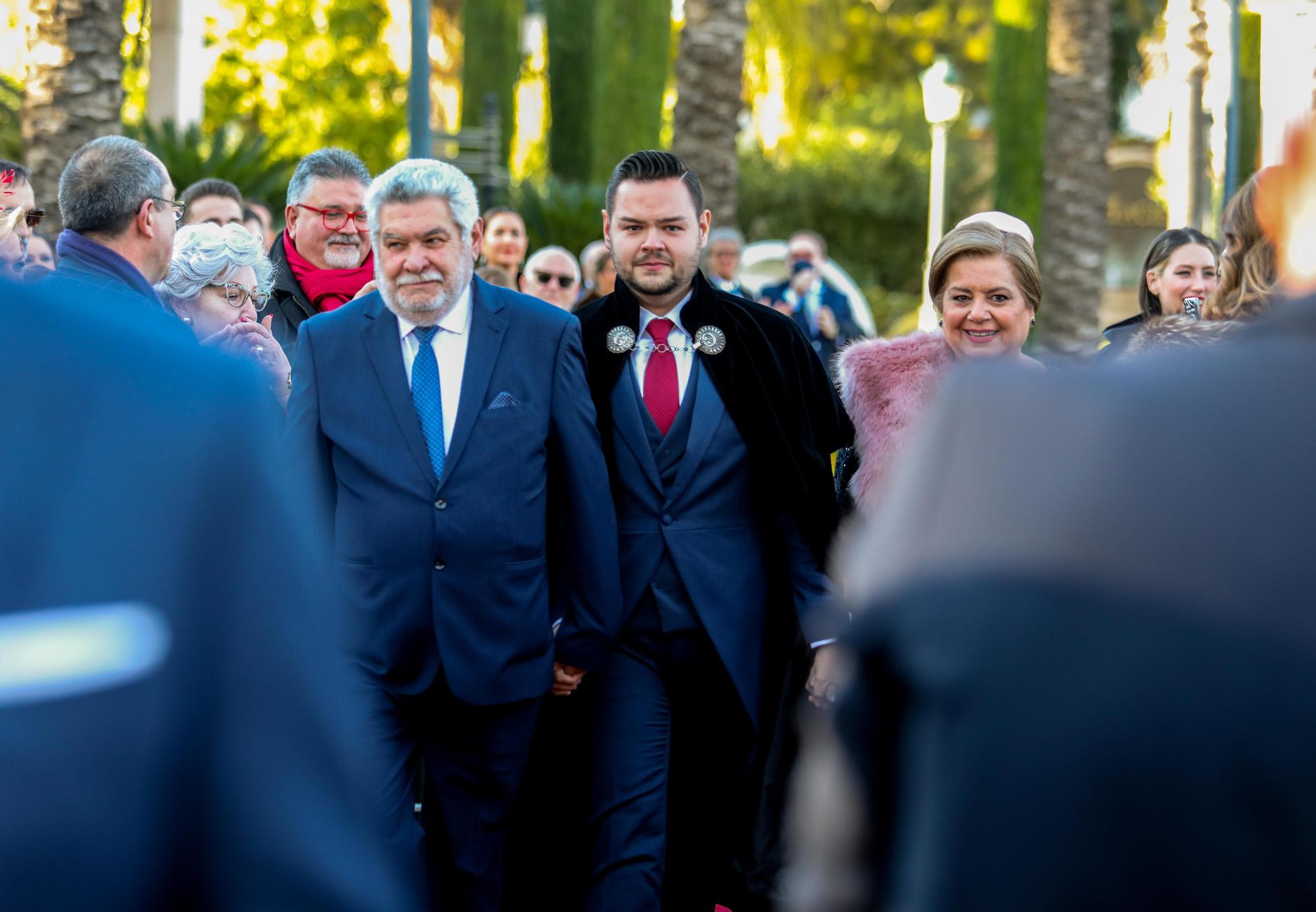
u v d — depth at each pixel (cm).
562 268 834
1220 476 104
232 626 105
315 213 568
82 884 96
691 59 1374
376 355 420
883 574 113
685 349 459
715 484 453
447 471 410
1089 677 101
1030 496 108
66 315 104
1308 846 97
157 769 100
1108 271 3847
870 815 113
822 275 1247
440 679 412
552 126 2148
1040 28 2106
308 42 2516
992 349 434
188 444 103
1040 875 101
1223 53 1477
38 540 97
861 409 441
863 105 3428
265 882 106
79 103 933
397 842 403
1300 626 99
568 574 433
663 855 443
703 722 457
